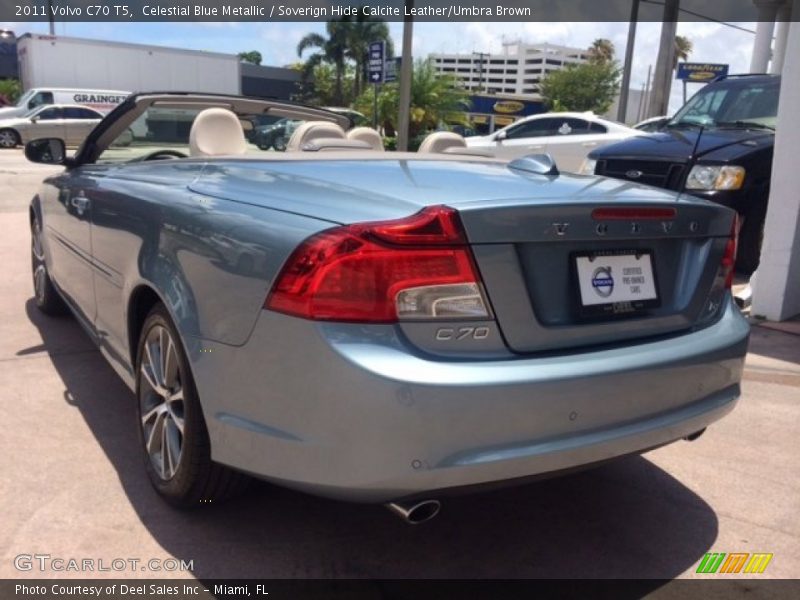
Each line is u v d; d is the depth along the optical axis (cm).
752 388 435
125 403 384
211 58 2950
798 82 533
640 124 1372
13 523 271
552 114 1257
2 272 679
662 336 261
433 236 214
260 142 440
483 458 213
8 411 368
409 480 209
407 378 205
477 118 4491
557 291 236
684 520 297
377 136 464
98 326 369
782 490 322
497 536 281
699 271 276
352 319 210
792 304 577
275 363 220
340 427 209
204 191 282
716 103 833
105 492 295
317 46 4366
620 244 251
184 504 279
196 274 254
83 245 386
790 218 552
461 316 217
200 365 246
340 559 262
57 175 477
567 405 224
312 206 236
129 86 2802
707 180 685
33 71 2648
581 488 321
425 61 2789
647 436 243
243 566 254
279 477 224
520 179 274
